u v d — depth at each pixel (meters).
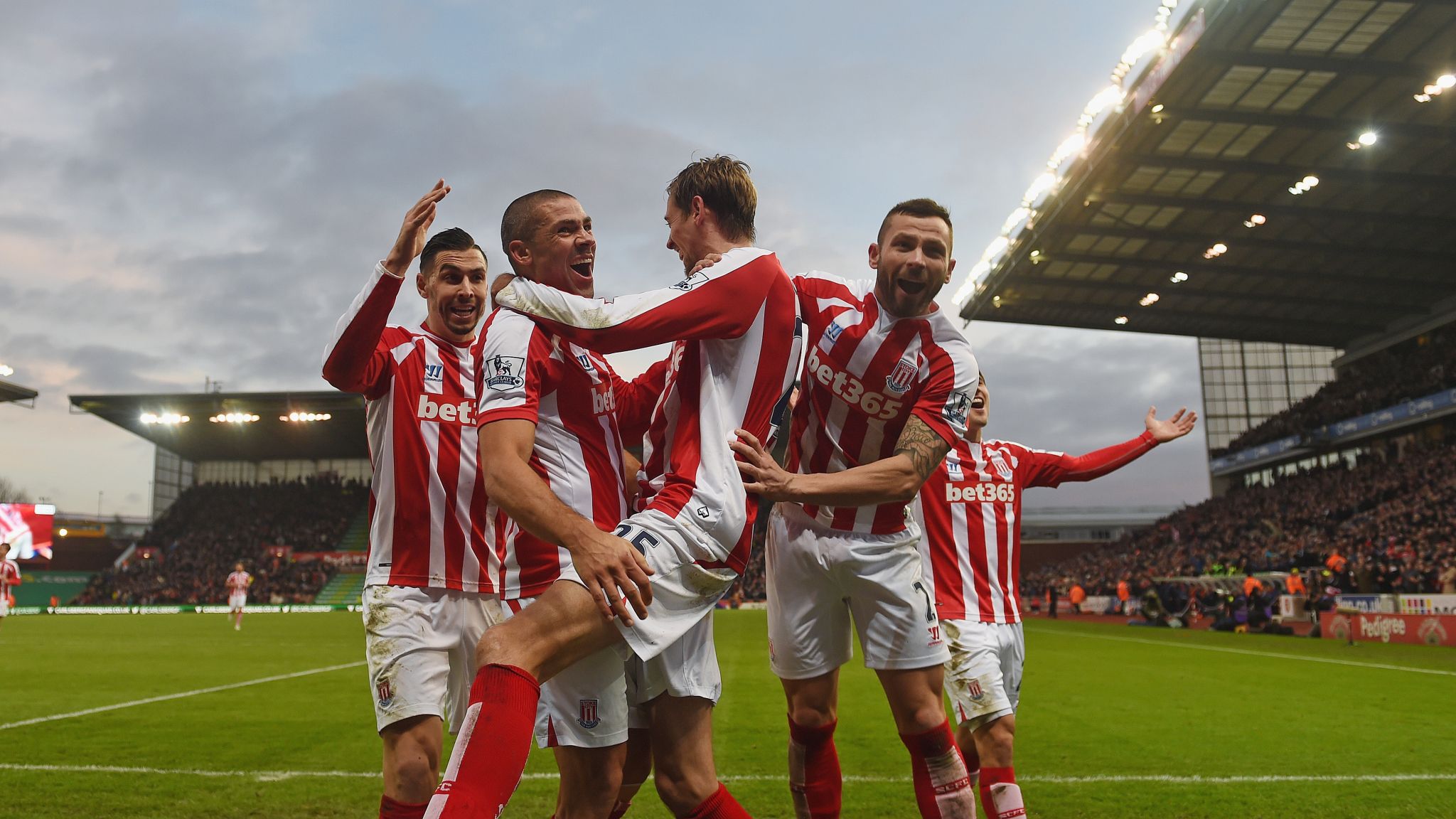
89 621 26.45
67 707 7.77
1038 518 68.19
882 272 3.08
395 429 3.37
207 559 48.00
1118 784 4.80
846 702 8.04
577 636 1.98
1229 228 27.91
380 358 3.41
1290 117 21.66
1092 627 24.48
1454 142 22.38
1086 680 10.12
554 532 1.99
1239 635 19.75
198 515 52.38
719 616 33.06
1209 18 18.56
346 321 3.03
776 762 5.35
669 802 2.57
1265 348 50.94
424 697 3.12
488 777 1.80
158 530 52.44
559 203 2.51
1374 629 16.83
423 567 3.28
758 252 2.39
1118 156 23.41
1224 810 4.25
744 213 2.53
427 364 3.48
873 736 6.32
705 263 2.33
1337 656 13.40
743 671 10.95
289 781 4.75
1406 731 6.56
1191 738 6.25
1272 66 19.58
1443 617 15.05
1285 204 26.22
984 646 3.84
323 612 37.34
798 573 3.26
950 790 3.20
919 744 3.22
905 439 2.85
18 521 41.06
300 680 9.94
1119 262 30.70
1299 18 18.30
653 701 2.58
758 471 2.28
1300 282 32.28
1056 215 26.94
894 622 3.20
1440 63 19.41
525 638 1.95
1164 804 4.37
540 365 2.24
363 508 52.50
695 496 2.16
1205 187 25.25
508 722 1.84
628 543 2.00
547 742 2.43
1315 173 24.11
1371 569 19.25
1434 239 28.27
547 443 2.36
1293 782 4.84
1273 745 5.97
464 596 3.34
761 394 2.35
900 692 3.22
